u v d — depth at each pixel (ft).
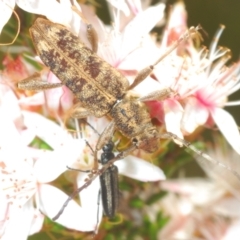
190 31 0.31
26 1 0.31
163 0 0.40
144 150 0.31
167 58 0.33
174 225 0.36
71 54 0.31
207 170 0.37
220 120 0.33
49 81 0.32
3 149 0.31
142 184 0.34
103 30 0.33
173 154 0.34
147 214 0.35
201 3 0.43
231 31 0.43
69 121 0.33
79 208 0.31
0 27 0.31
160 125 0.33
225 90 0.33
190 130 0.32
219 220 0.37
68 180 0.32
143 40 0.33
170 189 0.37
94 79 0.31
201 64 0.33
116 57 0.33
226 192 0.37
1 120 0.32
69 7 0.31
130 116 0.31
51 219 0.31
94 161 0.31
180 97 0.32
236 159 0.37
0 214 0.31
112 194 0.30
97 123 0.32
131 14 0.33
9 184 0.31
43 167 0.31
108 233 0.34
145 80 0.32
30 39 0.33
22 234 0.31
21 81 0.32
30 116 0.32
